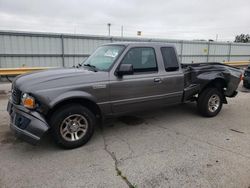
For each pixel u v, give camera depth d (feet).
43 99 11.42
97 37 50.55
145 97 15.05
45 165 11.01
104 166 10.92
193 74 17.48
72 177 10.01
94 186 9.39
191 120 17.95
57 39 45.98
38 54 44.34
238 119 18.38
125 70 13.35
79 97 12.30
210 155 12.03
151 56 15.38
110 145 13.28
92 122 13.19
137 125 16.72
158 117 18.63
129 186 9.37
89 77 12.89
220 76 18.11
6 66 41.60
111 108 13.80
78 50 48.85
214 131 15.65
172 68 16.35
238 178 9.90
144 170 10.56
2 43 40.55
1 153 12.18
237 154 12.17
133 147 13.01
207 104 18.24
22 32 41.83
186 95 17.31
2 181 9.69
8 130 15.26
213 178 9.90
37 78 12.45
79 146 12.94
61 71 13.79
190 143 13.60
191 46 67.56
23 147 12.91
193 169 10.62
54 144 13.33
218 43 73.72
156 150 12.63
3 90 30.30
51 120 12.01
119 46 14.92
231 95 19.75
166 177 9.98
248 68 33.04
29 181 9.71
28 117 11.41
